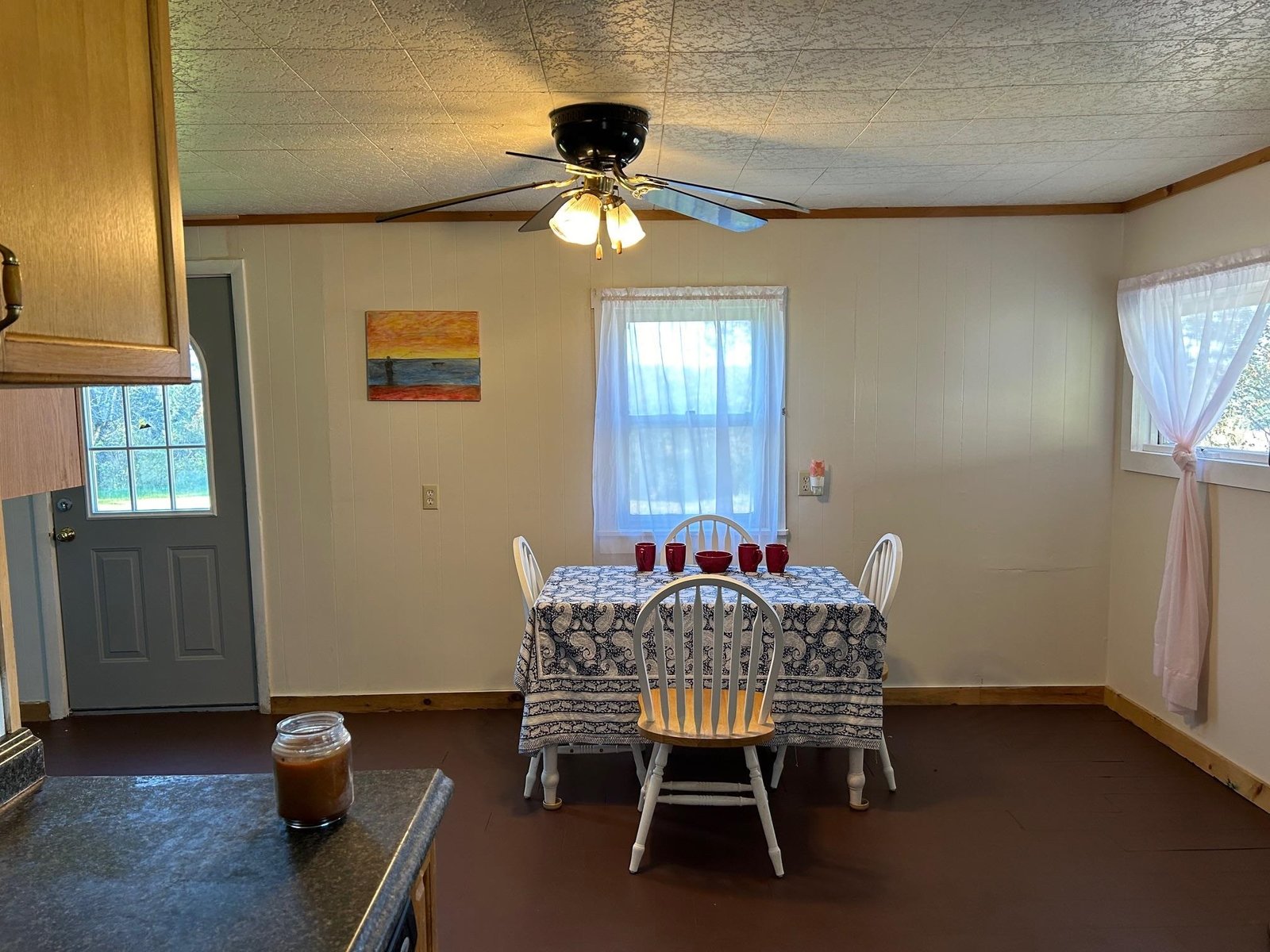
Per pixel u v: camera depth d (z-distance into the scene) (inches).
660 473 145.5
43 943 37.8
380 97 86.0
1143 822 108.7
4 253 29.5
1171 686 124.1
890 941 85.7
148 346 42.1
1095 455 147.5
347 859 44.8
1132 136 103.3
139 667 149.3
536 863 100.3
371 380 145.7
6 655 52.9
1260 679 112.3
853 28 70.8
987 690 150.1
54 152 35.2
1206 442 125.4
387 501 147.9
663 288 143.6
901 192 132.8
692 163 115.3
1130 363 137.9
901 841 104.4
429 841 48.6
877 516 148.5
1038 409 146.7
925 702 150.2
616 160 91.8
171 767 127.9
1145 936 86.0
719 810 112.7
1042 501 148.3
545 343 145.6
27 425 49.5
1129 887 94.4
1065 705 149.6
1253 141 105.8
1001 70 80.7
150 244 42.3
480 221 143.7
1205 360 118.6
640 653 95.3
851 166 116.6
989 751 130.8
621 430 144.6
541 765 121.9
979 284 144.8
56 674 147.6
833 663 105.9
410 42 72.6
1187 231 125.5
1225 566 118.3
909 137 103.1
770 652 106.7
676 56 76.6
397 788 53.0
